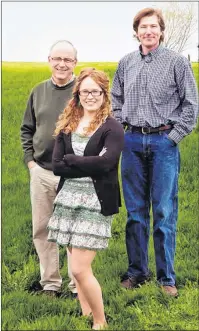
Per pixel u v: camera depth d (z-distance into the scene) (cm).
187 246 718
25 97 1252
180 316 540
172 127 580
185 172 962
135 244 607
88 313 529
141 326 523
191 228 764
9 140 1077
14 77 1324
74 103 512
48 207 595
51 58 570
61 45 568
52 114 579
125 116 589
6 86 1289
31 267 665
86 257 492
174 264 657
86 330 502
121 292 595
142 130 580
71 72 575
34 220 597
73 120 511
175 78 576
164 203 586
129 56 598
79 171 488
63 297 591
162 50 582
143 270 613
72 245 489
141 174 593
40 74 1348
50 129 581
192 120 573
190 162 984
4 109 1196
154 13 579
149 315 544
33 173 593
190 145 1038
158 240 592
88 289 496
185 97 571
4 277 642
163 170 580
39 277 646
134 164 591
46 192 591
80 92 500
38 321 527
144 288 589
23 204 838
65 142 505
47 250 600
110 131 493
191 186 914
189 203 853
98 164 482
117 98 607
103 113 501
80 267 493
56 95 580
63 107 577
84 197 492
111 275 634
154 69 578
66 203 496
